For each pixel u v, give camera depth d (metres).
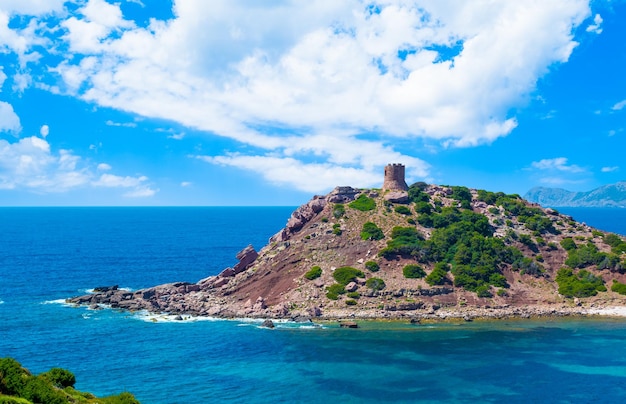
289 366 102.88
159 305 151.38
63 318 138.00
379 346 116.06
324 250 169.62
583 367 102.62
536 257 169.75
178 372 99.19
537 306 148.62
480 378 96.81
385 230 176.38
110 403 64.88
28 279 196.38
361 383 94.19
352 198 199.62
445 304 147.50
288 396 88.25
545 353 111.38
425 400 86.88
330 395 88.75
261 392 89.88
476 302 148.75
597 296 152.25
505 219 191.88
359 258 164.75
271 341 119.31
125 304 151.62
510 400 87.19
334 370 100.75
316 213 192.62
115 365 102.62
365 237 171.75
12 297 163.75
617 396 88.81
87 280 197.62
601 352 111.94
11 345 113.88
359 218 183.62
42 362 103.50
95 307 149.62
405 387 92.44
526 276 161.62
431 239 172.25
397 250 164.50
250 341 119.25
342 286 151.12
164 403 85.19
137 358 106.81
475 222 182.50
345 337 122.88
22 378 59.06
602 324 134.75
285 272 163.50
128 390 90.38
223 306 149.38
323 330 128.62
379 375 98.19
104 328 128.75
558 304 149.75
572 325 134.00
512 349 114.12
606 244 177.62
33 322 133.38
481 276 156.62
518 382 95.00
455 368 102.12
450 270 160.25
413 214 188.00
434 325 133.75
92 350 111.50
